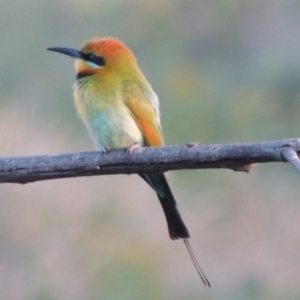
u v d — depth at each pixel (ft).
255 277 44.60
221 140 49.42
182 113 49.73
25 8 58.54
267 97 50.49
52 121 46.98
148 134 27.25
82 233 39.09
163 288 40.22
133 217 41.73
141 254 39.52
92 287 37.83
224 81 52.47
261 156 21.43
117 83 27.35
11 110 46.03
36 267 37.88
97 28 58.90
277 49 53.11
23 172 23.09
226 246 46.11
